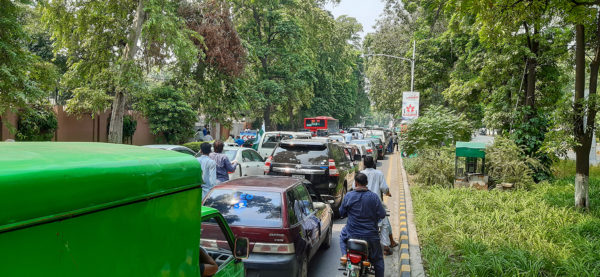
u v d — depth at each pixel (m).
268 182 6.28
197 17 21.19
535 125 15.38
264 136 19.09
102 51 16.92
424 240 7.63
